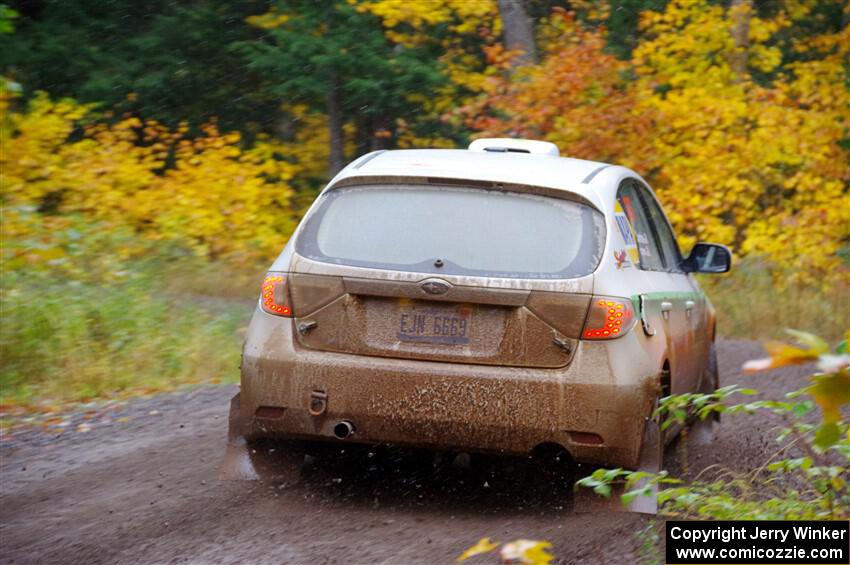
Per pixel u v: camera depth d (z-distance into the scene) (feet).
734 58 138.21
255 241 121.08
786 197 132.36
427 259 36.35
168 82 178.81
